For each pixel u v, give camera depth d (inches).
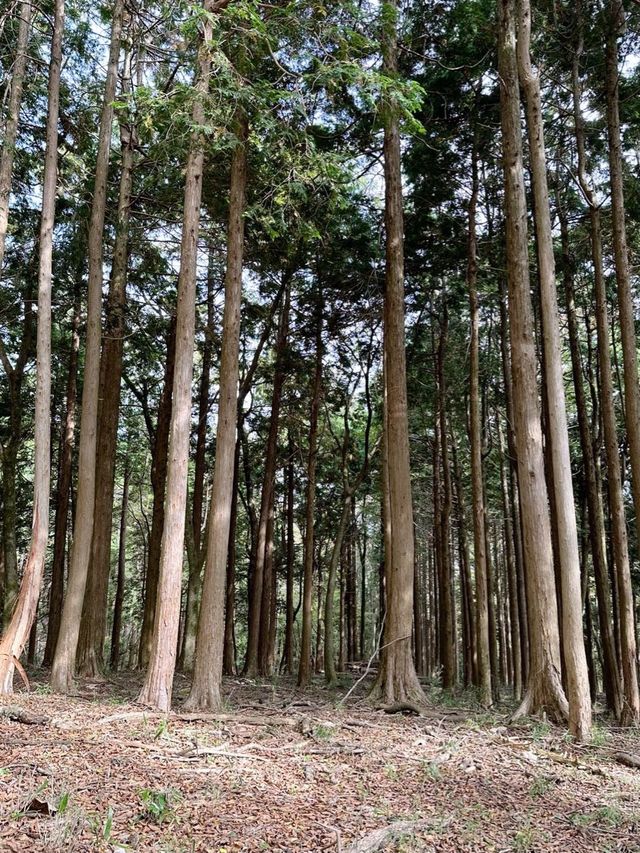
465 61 576.1
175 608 404.2
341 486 1108.5
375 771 282.4
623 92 565.6
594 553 608.7
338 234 657.6
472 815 228.8
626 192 589.9
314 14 421.7
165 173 605.9
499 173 658.8
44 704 388.8
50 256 446.3
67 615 468.4
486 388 873.5
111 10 608.4
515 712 414.6
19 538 999.0
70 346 863.7
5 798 208.8
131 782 234.5
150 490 1414.9
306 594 691.4
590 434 691.4
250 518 983.0
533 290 721.6
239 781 248.7
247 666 759.7
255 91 404.8
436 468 895.1
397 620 487.5
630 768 315.3
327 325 775.7
